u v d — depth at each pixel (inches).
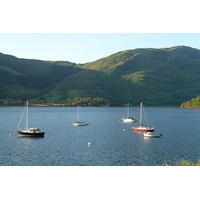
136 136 4052.7
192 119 7810.0
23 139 3718.0
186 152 2817.4
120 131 4726.9
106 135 4178.2
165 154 2719.0
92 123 6451.8
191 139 3740.2
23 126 5644.7
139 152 2815.0
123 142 3464.6
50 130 4901.6
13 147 3100.4
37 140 3636.8
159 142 3467.0
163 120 7475.4
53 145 3238.2
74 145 3238.2
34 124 6127.0
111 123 6476.4
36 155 2677.2
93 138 3838.6
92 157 2586.1
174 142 3467.0
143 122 6811.0
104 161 2429.9
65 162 2393.0
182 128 5310.0
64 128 5260.8
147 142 3464.6
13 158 2554.1
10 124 6072.8
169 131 4778.5
